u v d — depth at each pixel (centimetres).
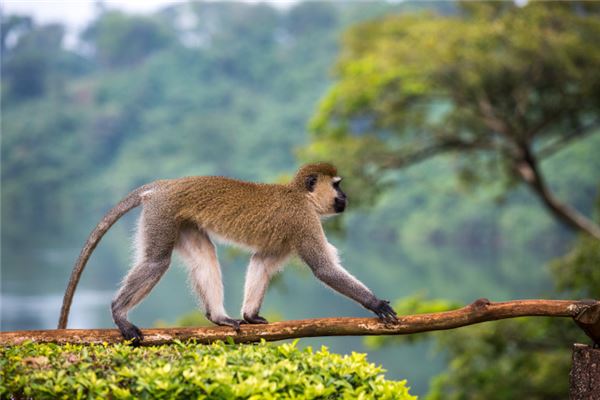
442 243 7444
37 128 12788
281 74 13675
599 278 1670
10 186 11781
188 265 796
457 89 2288
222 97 13400
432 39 2186
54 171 12125
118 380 539
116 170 12100
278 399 542
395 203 7944
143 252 759
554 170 5431
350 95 2316
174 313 4375
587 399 630
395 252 7169
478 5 2403
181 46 14662
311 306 4750
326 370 578
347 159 2275
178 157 11706
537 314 658
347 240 8481
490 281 4856
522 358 1873
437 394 1947
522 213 6300
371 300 727
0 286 5309
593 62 2084
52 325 3841
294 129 11619
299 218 803
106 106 13300
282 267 827
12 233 9525
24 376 543
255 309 801
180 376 543
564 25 2200
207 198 786
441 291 4578
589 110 2281
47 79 15262
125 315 720
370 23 2772
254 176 10956
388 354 3912
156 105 13512
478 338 1869
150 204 773
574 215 2316
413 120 2402
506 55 2194
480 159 2911
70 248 8306
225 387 529
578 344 657
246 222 791
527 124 2359
